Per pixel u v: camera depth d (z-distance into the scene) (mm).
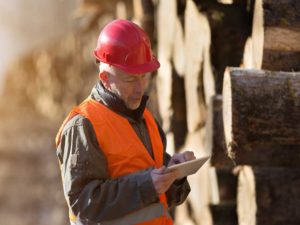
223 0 6199
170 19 8141
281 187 5633
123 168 4250
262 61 5109
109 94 4320
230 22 6164
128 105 4336
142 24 9359
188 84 7379
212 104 5539
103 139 4227
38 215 15859
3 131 17531
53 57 16469
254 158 5477
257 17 5223
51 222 15688
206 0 6363
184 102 8133
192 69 7094
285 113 4758
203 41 6504
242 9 6152
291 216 5617
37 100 18156
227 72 4875
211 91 6469
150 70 4336
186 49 7359
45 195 16078
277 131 4773
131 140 4289
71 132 4207
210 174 6758
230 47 6223
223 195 6559
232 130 4758
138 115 4395
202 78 6922
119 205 4156
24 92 18734
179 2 7777
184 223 8180
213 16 6168
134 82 4309
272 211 5609
